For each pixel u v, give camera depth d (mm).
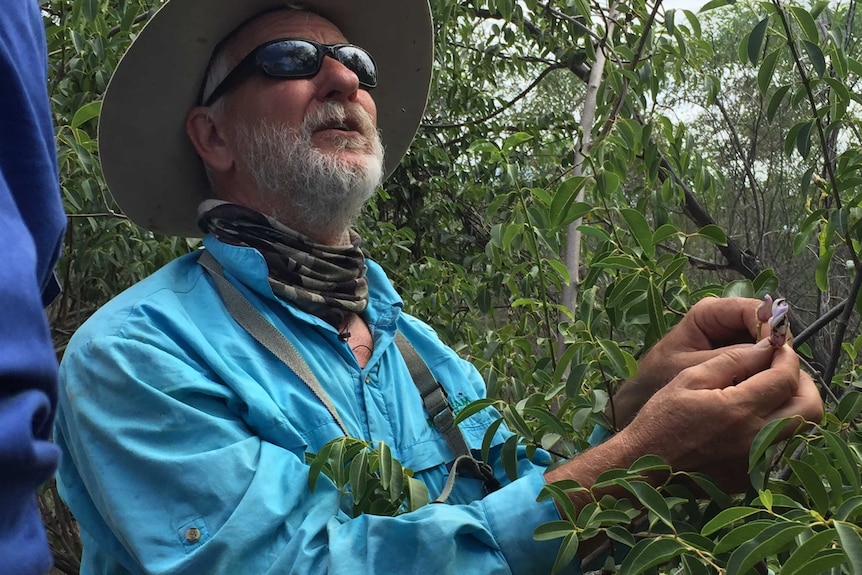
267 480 917
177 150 1481
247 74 1318
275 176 1280
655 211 1538
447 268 3172
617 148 1465
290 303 1171
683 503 881
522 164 3467
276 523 889
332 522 925
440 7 2389
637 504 922
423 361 1288
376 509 1016
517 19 2414
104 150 1435
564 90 4324
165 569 859
